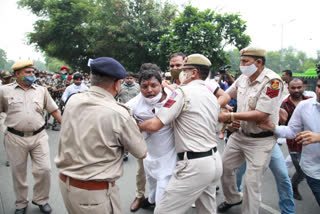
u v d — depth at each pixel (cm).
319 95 231
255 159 251
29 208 298
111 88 165
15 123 272
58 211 294
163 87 229
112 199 164
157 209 204
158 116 192
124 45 1608
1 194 333
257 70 246
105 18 1622
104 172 155
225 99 238
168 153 222
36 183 284
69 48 2208
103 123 152
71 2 2120
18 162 276
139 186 302
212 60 933
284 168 269
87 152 152
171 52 1016
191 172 194
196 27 905
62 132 161
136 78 573
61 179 164
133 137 161
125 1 1545
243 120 237
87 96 161
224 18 918
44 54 2545
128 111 165
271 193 356
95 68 158
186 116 197
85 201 155
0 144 575
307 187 385
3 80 678
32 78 275
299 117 246
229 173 287
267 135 252
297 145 329
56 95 886
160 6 1550
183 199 198
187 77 213
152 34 1454
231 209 308
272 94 228
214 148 205
